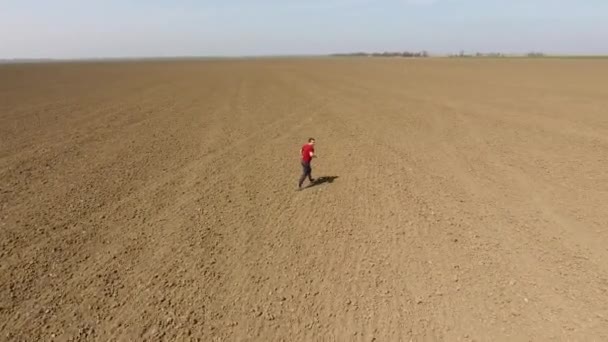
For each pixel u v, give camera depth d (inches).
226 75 2347.4
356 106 1081.4
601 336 213.0
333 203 403.5
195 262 291.1
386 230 340.5
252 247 313.6
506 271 275.6
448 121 850.1
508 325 222.5
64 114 927.7
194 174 499.2
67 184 457.1
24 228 344.2
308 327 222.5
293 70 2920.8
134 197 419.8
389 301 244.4
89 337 216.1
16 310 237.3
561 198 409.4
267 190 444.1
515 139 677.9
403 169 517.0
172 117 901.2
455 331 218.2
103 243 319.3
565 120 846.5
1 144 634.8
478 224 350.6
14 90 1454.2
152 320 229.0
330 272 277.0
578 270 275.7
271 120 868.6
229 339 214.1
